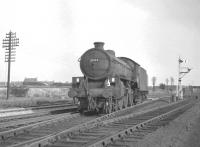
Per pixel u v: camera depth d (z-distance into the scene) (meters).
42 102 35.84
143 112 20.70
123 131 11.35
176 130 12.12
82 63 21.38
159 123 14.90
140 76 30.66
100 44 21.81
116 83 20.62
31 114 20.02
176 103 34.62
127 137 10.87
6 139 10.54
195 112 20.05
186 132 11.73
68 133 11.34
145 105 30.81
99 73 20.81
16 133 11.52
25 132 11.91
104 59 20.91
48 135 10.68
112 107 21.19
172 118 16.86
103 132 11.97
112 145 9.56
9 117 17.95
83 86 20.16
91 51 21.34
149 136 10.68
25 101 35.34
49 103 34.88
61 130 12.34
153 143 9.50
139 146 9.12
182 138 10.50
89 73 21.03
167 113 19.25
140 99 33.84
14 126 13.91
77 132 11.83
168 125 13.48
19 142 9.91
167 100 42.53
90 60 21.12
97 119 16.12
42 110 23.91
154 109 23.89
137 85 28.94
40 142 9.22
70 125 14.27
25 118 17.81
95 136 11.11
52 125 14.19
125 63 26.47
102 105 20.20
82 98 20.56
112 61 21.16
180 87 48.41
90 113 21.03
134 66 28.47
